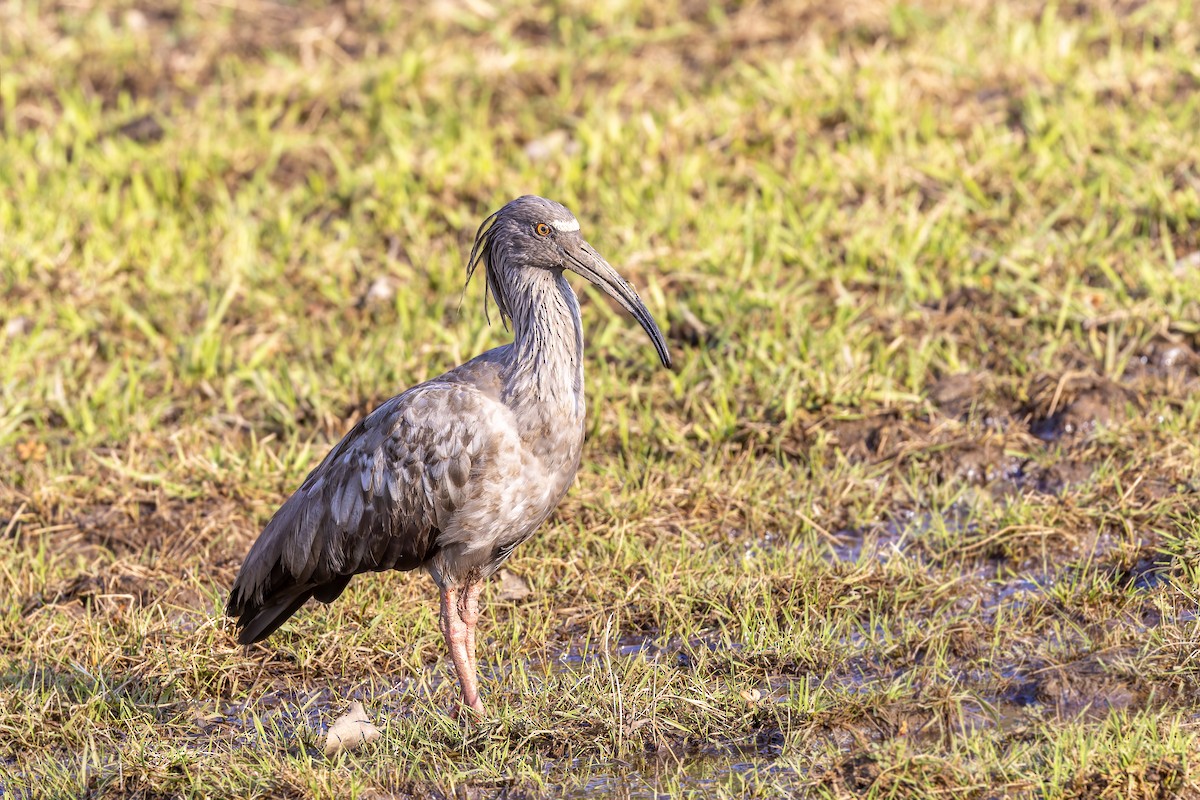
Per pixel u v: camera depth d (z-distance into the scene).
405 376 12.90
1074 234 13.89
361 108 17.98
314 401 12.61
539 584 10.12
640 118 16.72
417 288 14.41
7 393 12.96
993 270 13.67
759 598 9.71
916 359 12.40
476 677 9.08
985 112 16.33
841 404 12.09
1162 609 8.87
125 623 9.88
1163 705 8.11
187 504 11.49
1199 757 7.39
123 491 11.61
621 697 8.40
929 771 7.58
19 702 9.00
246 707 8.98
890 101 16.36
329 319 14.12
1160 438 11.13
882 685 8.55
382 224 15.51
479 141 16.58
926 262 13.85
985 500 10.77
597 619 9.71
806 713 8.28
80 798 8.13
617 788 7.93
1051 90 16.36
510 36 19.62
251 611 9.17
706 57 18.61
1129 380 12.13
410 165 16.25
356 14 20.75
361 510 8.70
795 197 15.10
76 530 11.33
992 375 12.30
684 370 12.55
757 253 14.20
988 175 14.97
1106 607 9.07
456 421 8.45
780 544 10.65
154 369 13.42
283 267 14.81
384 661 9.42
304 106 18.16
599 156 16.03
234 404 12.84
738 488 11.07
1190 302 12.64
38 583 10.48
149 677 9.27
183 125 17.88
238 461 11.77
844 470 11.41
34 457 12.28
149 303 14.40
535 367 8.55
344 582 9.13
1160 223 13.92
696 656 9.12
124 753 8.47
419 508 8.59
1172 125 15.31
